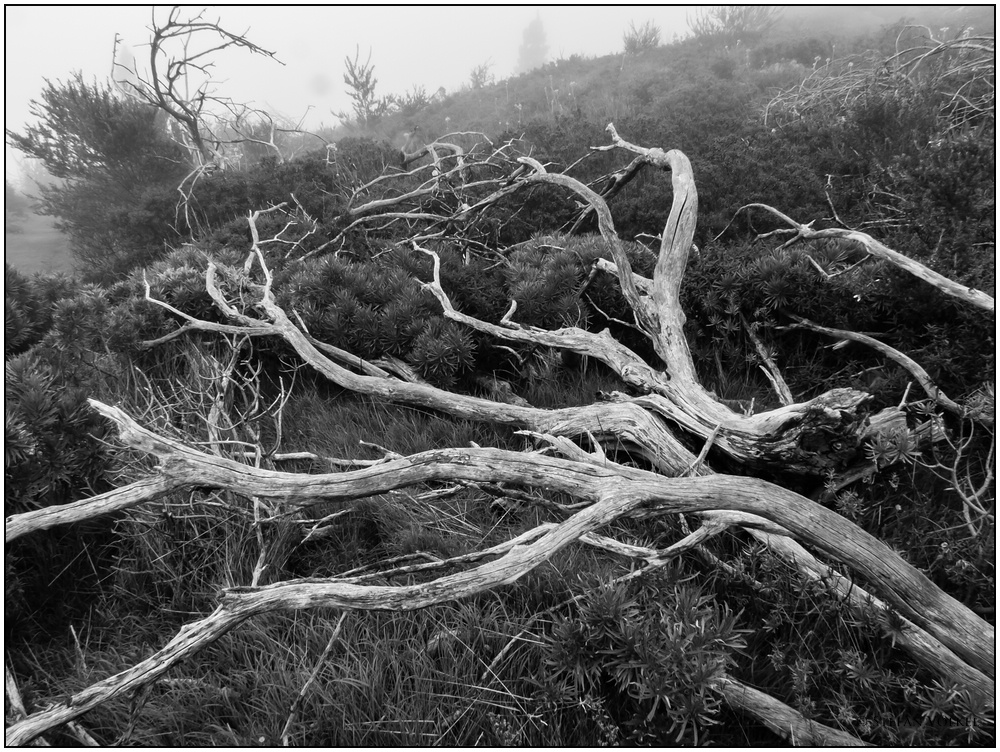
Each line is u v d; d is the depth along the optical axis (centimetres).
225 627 173
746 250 415
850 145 645
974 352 303
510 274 439
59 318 367
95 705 164
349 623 217
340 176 807
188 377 379
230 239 604
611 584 200
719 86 1154
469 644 209
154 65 867
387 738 186
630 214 581
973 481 267
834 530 185
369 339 393
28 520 192
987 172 389
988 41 703
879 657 197
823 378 345
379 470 204
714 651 171
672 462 263
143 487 197
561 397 356
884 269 348
